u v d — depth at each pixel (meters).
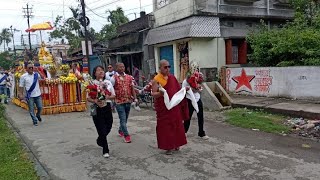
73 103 11.46
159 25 18.62
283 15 18.22
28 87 9.15
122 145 6.63
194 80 6.71
